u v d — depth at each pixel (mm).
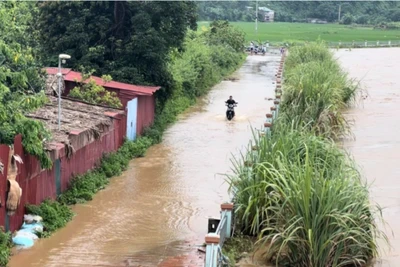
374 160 16547
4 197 10633
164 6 22859
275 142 11445
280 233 8969
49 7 22938
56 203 12836
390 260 9680
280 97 20922
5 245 10320
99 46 22797
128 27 23312
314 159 11227
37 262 10203
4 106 11234
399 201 12891
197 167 17281
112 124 17469
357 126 21500
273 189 10203
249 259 9648
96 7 23188
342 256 9172
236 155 18797
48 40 23281
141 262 10281
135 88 20891
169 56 27484
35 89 17203
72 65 22844
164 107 25234
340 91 21062
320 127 17969
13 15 21875
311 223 8953
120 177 16156
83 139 14789
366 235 9172
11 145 10859
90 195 14078
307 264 9070
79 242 11258
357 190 9422
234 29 59625
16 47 15688
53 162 12695
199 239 11500
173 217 12836
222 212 10305
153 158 18547
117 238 11523
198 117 26422
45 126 13555
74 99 18703
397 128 21109
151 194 14547
